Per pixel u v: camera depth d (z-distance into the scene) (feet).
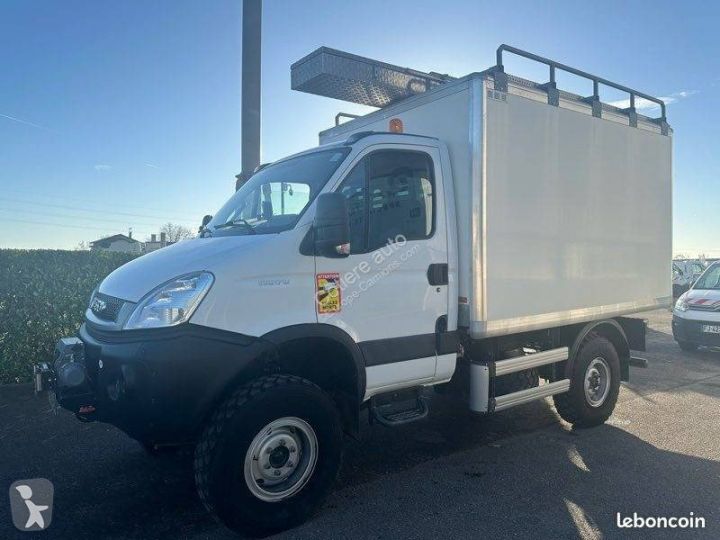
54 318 24.21
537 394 17.24
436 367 14.87
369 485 14.44
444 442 17.80
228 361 11.18
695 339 33.19
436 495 13.83
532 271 16.69
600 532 11.98
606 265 19.45
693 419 20.21
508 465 15.81
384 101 19.30
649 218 21.42
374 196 13.97
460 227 15.48
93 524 12.32
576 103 18.37
